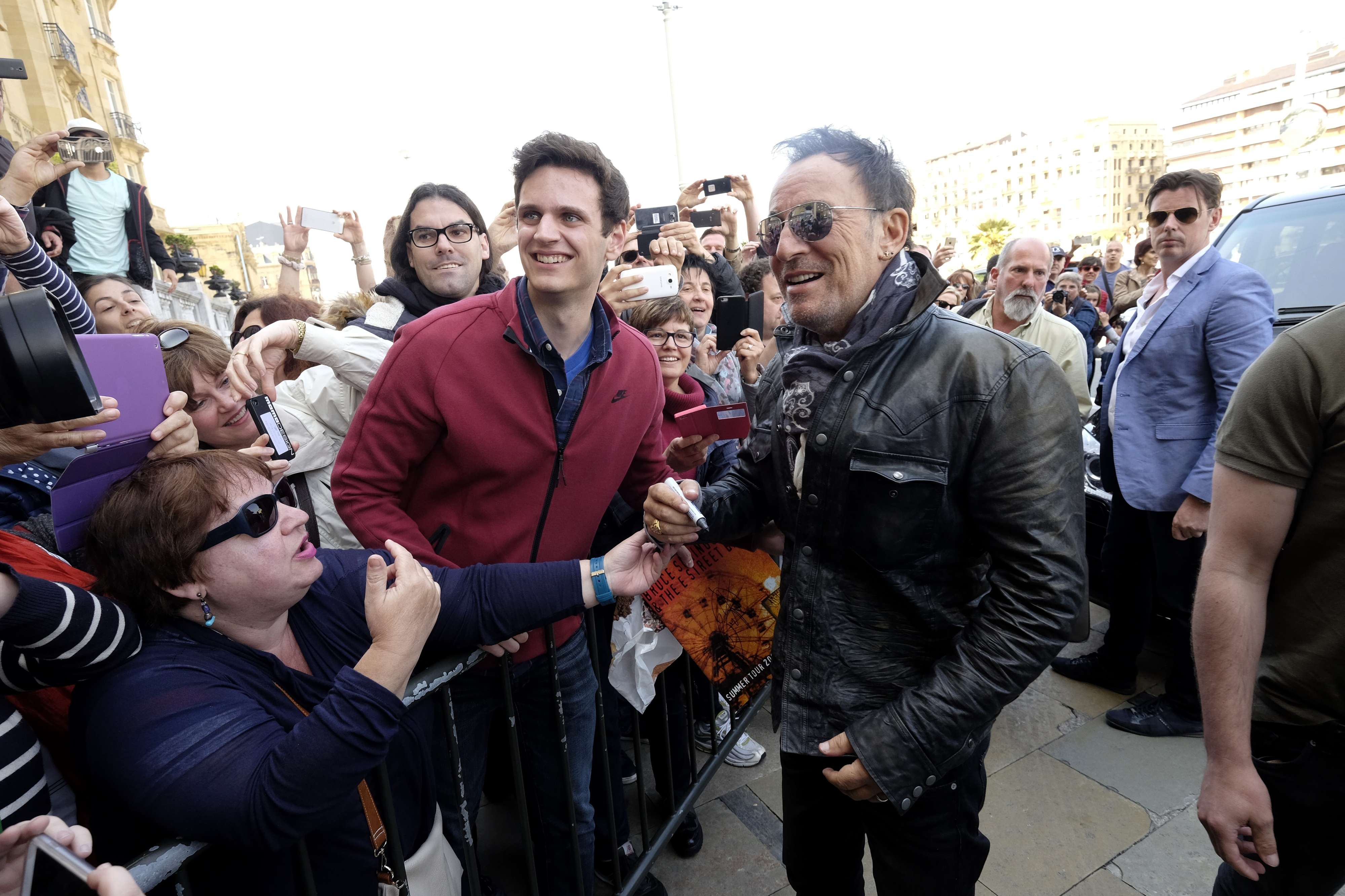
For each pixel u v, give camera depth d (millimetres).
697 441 1658
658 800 2332
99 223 4367
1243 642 1146
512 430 1464
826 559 1281
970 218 113562
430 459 1548
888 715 1158
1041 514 1096
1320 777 1136
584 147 1399
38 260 1747
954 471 1164
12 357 825
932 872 1284
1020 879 1957
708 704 2518
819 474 1235
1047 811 2201
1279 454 1091
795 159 1218
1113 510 2729
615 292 1933
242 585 1034
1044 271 3199
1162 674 2885
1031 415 1105
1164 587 2543
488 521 1540
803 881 1500
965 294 8625
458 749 1461
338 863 1080
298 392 1979
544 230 1375
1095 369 5453
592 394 1541
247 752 932
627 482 1841
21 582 818
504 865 2123
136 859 865
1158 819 2135
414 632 1050
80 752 940
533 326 1451
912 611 1236
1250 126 93250
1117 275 8266
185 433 1196
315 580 1150
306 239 3307
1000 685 1109
